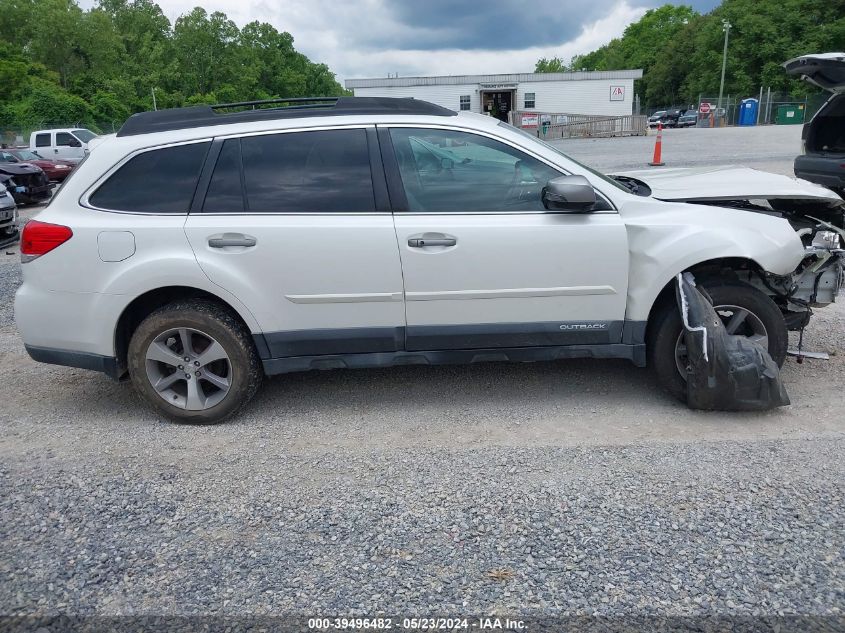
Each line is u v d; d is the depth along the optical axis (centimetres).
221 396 398
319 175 387
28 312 391
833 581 249
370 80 4519
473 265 382
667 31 9606
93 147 398
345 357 398
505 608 242
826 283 427
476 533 285
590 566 262
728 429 374
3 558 276
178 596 253
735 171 501
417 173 389
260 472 342
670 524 286
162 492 323
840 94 848
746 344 379
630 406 411
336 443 374
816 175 870
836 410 391
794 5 5775
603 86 4506
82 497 320
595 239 383
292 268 379
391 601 247
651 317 408
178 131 391
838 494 303
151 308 407
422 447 365
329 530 290
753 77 6088
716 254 379
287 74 8994
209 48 8044
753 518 288
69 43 6925
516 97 4569
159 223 379
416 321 392
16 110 4647
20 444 381
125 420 414
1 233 1105
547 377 462
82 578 263
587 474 328
